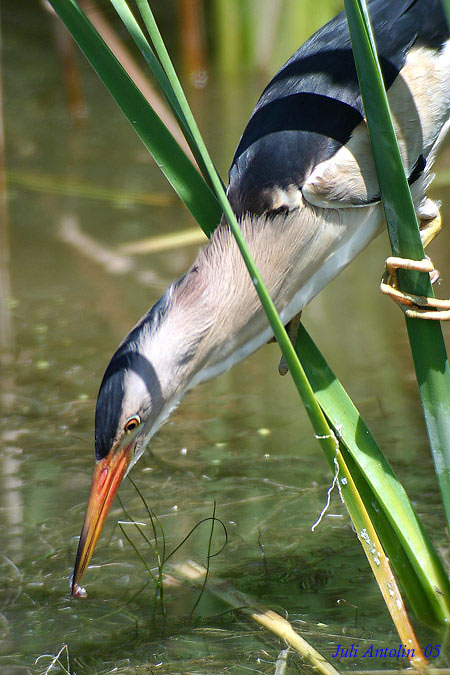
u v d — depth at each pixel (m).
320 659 6.33
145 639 6.74
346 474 5.88
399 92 6.70
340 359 10.41
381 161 5.65
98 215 13.42
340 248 6.59
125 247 12.64
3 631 6.88
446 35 6.84
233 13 16.70
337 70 6.57
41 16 19.20
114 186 13.96
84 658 6.55
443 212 12.57
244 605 7.00
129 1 18.41
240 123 15.34
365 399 9.70
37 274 12.17
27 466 8.84
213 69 17.09
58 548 7.78
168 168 6.28
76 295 11.73
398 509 6.33
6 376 10.31
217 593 7.20
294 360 5.39
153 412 6.34
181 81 16.84
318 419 5.64
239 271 6.30
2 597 7.25
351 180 6.36
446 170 12.95
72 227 13.17
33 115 16.14
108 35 13.34
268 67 16.92
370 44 5.32
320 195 6.30
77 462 8.91
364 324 11.08
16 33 18.70
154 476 8.74
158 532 7.98
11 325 11.23
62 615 7.04
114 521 8.17
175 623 6.90
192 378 6.48
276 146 6.37
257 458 8.94
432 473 8.47
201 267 6.34
